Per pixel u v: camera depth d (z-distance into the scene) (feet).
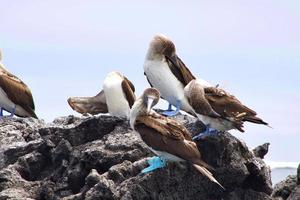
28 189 66.95
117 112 79.00
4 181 67.41
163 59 73.72
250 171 66.69
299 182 66.64
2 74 84.28
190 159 59.77
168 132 60.29
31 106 85.81
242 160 65.87
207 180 64.85
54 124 76.18
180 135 60.39
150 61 73.92
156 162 63.21
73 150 68.13
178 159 60.80
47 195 66.44
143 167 64.28
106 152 66.39
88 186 63.72
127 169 64.44
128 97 78.48
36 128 76.74
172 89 73.61
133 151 65.87
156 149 60.70
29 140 76.07
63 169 67.92
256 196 67.26
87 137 70.18
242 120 64.03
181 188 64.28
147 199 63.10
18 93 84.33
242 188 67.36
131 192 62.44
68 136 69.92
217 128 64.75
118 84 77.97
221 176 65.41
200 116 64.75
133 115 62.03
